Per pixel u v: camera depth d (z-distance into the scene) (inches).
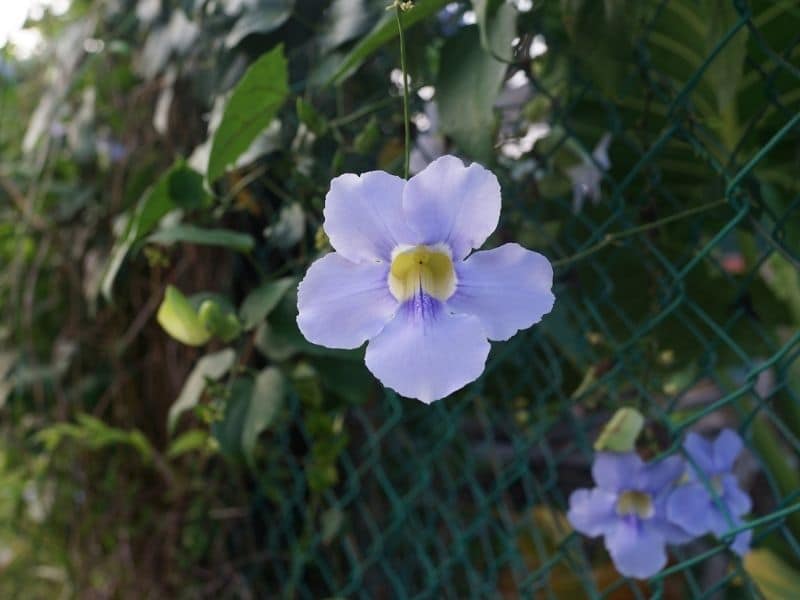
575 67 11.8
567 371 16.5
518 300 7.7
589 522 11.3
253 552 17.8
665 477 10.9
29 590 21.2
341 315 7.8
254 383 13.4
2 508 20.8
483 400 15.5
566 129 12.1
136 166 18.4
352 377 13.6
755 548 14.5
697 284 14.9
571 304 14.0
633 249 12.3
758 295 14.9
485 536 16.9
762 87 12.8
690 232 13.7
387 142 14.3
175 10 16.6
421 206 7.7
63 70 19.9
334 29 13.0
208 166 12.1
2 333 20.5
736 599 14.0
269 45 14.0
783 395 14.4
